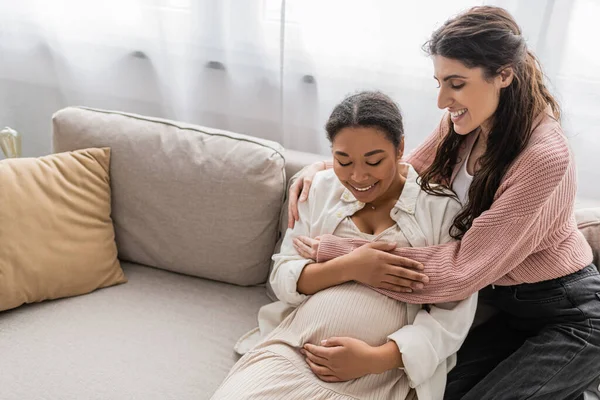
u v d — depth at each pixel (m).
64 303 1.42
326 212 1.22
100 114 1.56
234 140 1.50
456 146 1.22
